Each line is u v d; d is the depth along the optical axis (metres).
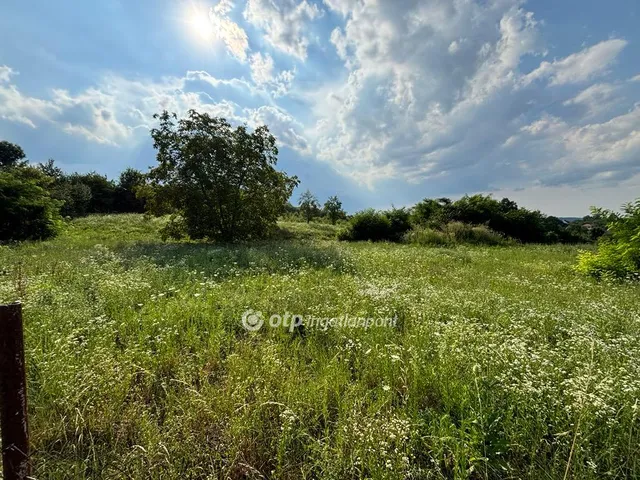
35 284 5.49
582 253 9.76
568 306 5.24
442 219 22.86
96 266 7.21
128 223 21.61
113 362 2.92
